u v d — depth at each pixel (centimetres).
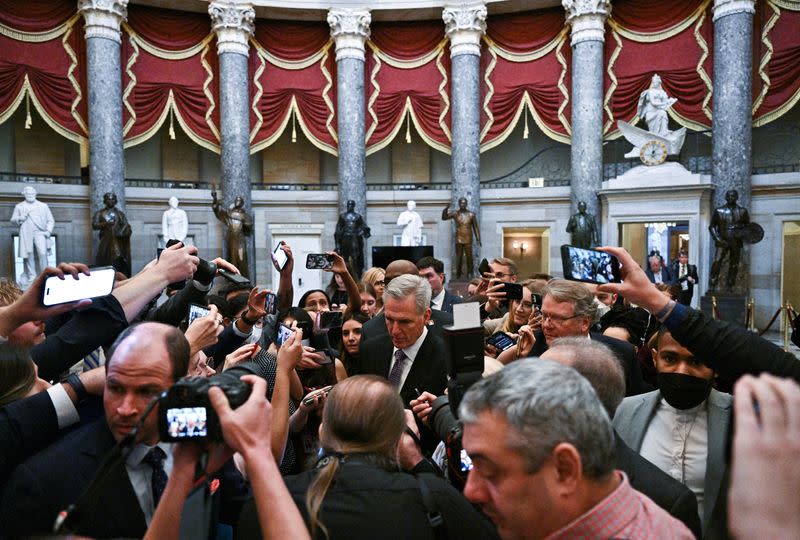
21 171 1598
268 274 1684
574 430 113
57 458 165
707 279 1320
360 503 149
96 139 1392
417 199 1691
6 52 1373
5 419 172
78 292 212
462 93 1545
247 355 250
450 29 1544
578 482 113
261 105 1611
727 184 1301
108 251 1308
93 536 160
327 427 172
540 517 114
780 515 70
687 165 1543
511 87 1592
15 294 287
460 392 183
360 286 526
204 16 1573
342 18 1550
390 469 166
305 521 146
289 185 1727
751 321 1170
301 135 1839
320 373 360
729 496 75
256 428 121
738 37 1291
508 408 115
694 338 179
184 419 122
